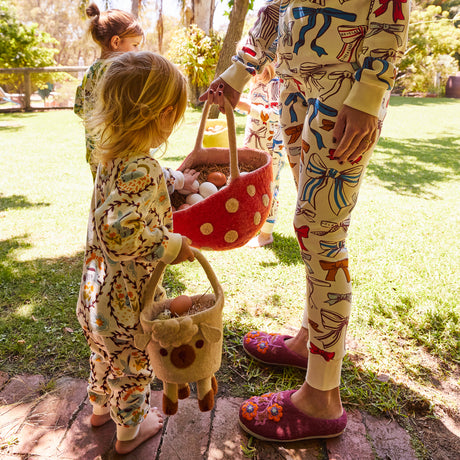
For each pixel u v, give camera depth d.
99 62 2.37
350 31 1.41
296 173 1.85
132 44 2.72
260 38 1.90
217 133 3.06
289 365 2.18
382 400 1.98
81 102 2.48
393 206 4.73
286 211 4.44
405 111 13.84
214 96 1.90
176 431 1.81
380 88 1.38
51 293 2.79
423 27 20.00
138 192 1.33
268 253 3.43
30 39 17.23
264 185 1.91
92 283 1.50
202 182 2.21
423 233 3.96
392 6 1.33
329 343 1.70
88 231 1.54
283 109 1.79
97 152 1.42
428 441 1.81
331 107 1.48
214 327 1.36
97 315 1.48
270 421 1.78
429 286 2.90
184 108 1.47
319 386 1.76
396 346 2.35
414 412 1.96
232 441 1.78
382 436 1.82
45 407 1.92
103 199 1.43
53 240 3.61
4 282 2.92
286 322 2.55
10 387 2.03
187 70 11.86
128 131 1.35
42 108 14.03
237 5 4.13
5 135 8.82
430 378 2.14
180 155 6.55
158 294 1.61
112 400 1.63
